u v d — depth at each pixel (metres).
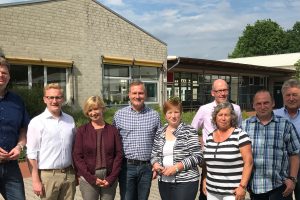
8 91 4.62
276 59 43.56
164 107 4.70
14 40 14.91
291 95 4.84
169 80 24.05
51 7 16.17
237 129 4.26
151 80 21.36
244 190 4.12
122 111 5.11
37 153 4.56
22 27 15.16
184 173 4.52
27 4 15.27
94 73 18.08
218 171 4.24
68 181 4.67
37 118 4.57
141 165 4.98
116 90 19.30
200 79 27.09
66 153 4.63
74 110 16.05
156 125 5.05
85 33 17.62
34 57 15.60
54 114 4.62
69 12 16.91
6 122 4.42
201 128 5.63
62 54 16.69
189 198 4.52
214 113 4.33
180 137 4.57
